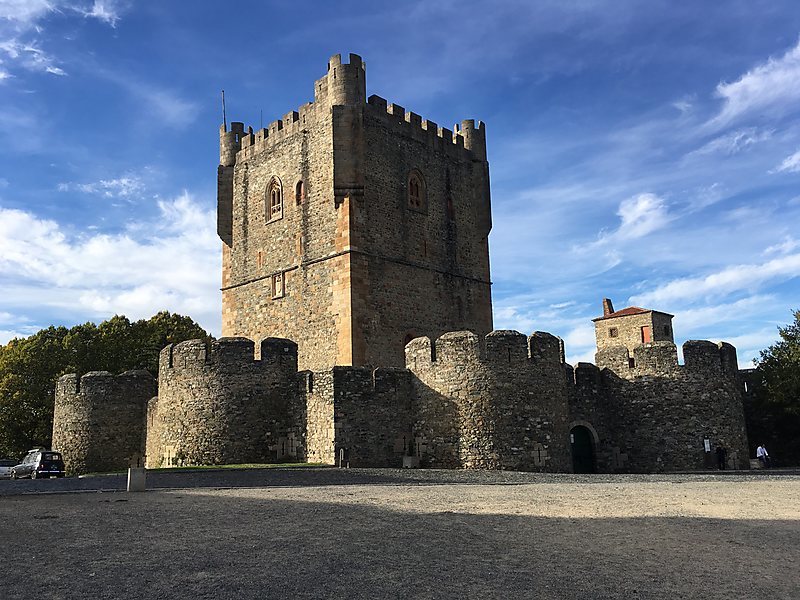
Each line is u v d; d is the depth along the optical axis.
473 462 30.67
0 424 53.66
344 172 41.47
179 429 31.95
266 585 8.92
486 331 47.78
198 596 8.42
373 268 41.50
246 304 46.44
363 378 31.05
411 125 45.69
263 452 31.36
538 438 31.36
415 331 43.22
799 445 39.75
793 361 39.53
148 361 60.12
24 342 58.78
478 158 49.78
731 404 35.69
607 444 35.72
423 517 14.69
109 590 8.66
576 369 35.44
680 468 34.53
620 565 10.34
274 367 32.12
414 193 45.47
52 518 14.30
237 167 48.66
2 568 9.74
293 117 45.28
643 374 35.78
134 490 20.31
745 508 16.64
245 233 47.41
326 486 21.83
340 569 9.79
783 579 9.62
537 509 16.22
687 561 10.65
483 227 48.94
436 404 31.66
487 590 8.89
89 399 39.19
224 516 14.59
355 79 42.56
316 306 41.91
